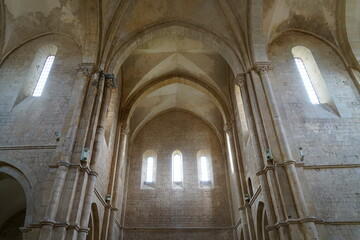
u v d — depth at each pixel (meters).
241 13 16.25
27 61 16.48
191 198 22.11
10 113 14.38
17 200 18.77
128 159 23.38
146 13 16.95
